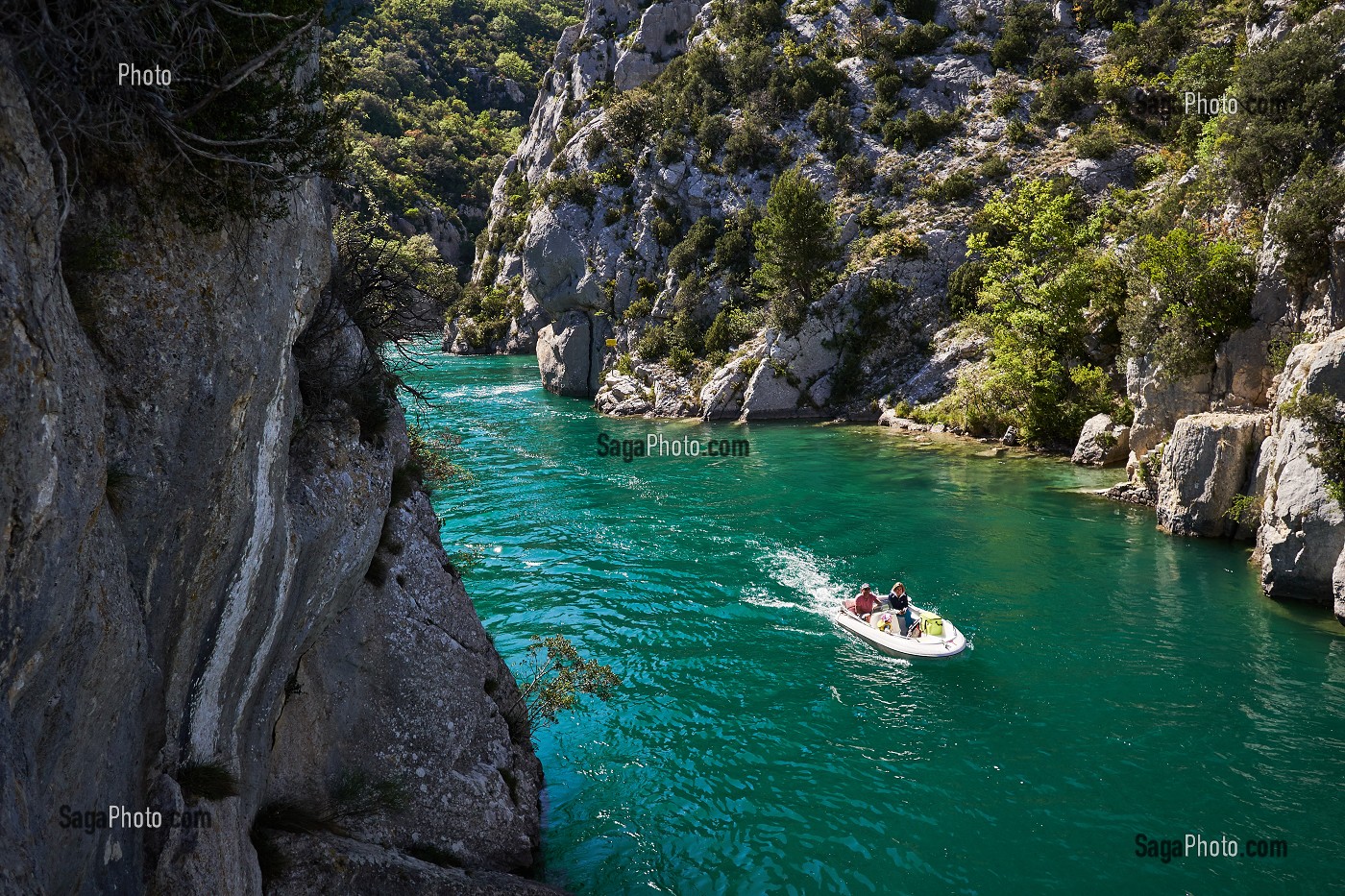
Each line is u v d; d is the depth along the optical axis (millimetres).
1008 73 57281
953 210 49750
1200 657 17703
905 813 12836
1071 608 20359
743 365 48188
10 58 4277
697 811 12836
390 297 10398
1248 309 26500
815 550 24844
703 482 33094
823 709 15961
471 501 30609
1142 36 53344
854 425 44469
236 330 6047
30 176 4273
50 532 4188
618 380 52781
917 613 18938
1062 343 37188
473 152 127250
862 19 62969
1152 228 32562
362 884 8234
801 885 11297
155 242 5531
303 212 7078
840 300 47750
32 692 4191
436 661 10664
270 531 6895
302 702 9047
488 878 9344
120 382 5293
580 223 62250
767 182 57438
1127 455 33562
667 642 18891
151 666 5609
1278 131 26109
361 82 126000
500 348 79750
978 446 38156
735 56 63344
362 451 9359
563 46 84375
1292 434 21125
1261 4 37812
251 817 7695
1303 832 12234
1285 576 20422
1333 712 15445
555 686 13695
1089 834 12320
